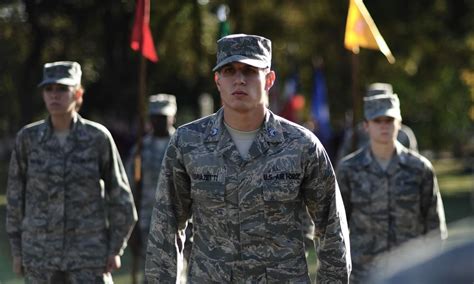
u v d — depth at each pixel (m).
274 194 11.07
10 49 54.00
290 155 11.11
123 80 61.53
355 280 17.52
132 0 53.59
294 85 57.28
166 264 11.44
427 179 17.39
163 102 22.81
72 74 16.75
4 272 27.97
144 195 22.14
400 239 17.39
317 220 11.45
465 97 76.00
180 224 11.61
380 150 17.39
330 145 57.41
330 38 59.34
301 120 65.19
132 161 22.47
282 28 58.84
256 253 11.09
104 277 16.88
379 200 17.39
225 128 11.26
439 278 5.21
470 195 57.16
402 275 5.30
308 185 11.29
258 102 11.06
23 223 16.80
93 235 16.80
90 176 16.77
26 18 53.31
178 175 11.38
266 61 11.13
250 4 56.56
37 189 16.73
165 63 56.62
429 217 17.50
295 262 11.16
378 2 59.97
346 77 60.28
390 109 17.27
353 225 17.66
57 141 16.72
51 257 16.61
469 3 61.47
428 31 61.16
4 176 74.75
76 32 54.66
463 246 5.32
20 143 16.80
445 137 84.25
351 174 17.56
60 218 16.62
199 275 11.23
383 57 60.22
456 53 63.09
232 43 11.09
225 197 11.09
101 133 16.86
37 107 59.00
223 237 11.14
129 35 55.91
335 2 57.75
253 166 11.08
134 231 21.58
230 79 11.05
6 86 56.16
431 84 66.44
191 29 52.59
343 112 61.16
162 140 22.77
